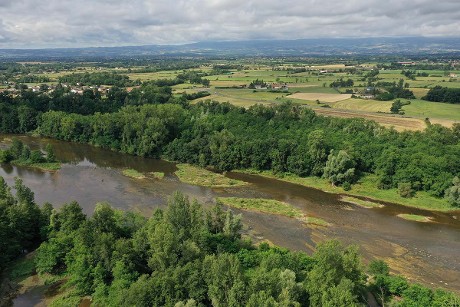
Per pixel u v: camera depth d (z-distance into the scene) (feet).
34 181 384.47
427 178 346.95
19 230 241.35
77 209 247.70
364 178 379.14
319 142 390.83
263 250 237.45
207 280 184.24
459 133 439.22
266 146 414.41
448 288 221.05
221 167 422.82
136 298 176.96
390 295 201.98
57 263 229.04
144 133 469.16
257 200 342.85
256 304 159.22
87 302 202.39
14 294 209.56
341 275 180.96
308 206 334.85
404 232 289.94
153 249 213.25
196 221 236.84
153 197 347.36
